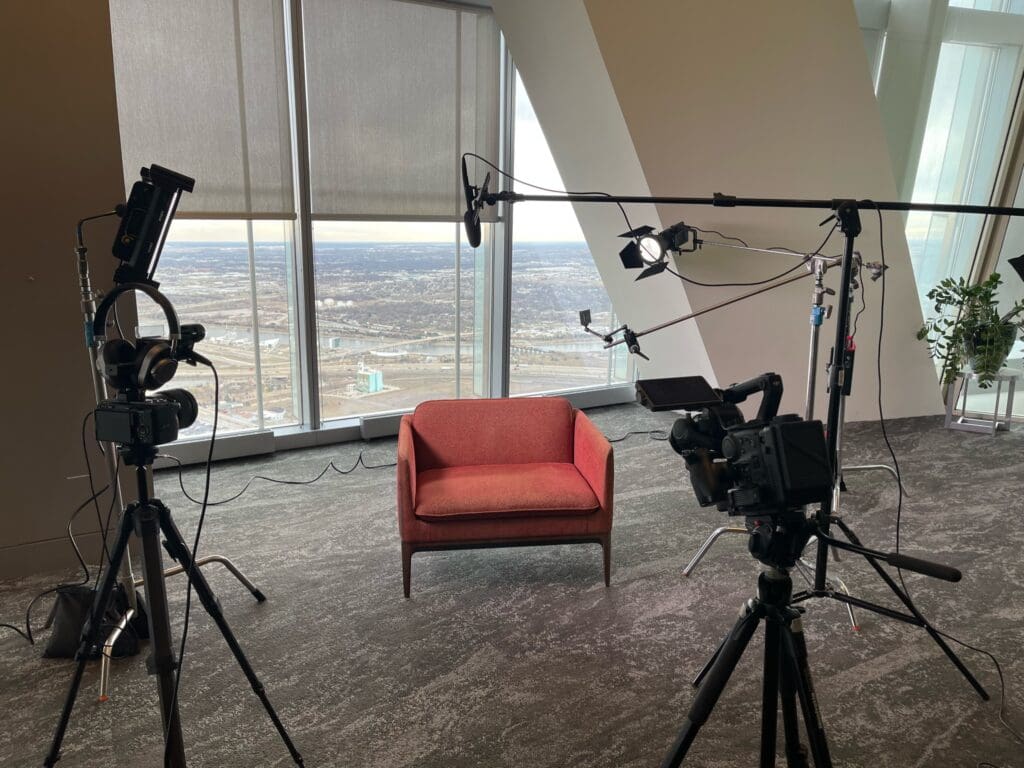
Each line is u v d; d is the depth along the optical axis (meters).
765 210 3.93
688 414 1.63
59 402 2.67
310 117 3.85
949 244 4.98
